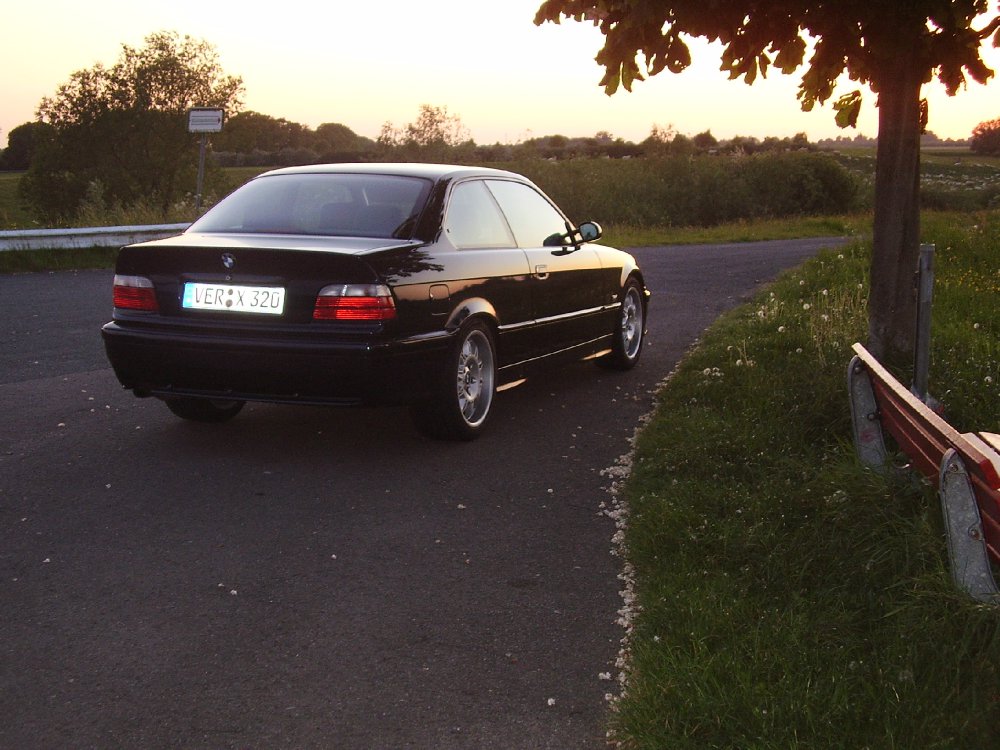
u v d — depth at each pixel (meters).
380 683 2.99
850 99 5.91
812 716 2.61
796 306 9.77
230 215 5.74
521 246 6.38
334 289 4.93
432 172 5.99
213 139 33.75
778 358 7.24
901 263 5.84
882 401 4.32
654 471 5.01
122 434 5.85
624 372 8.03
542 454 5.55
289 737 2.69
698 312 11.45
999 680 2.71
